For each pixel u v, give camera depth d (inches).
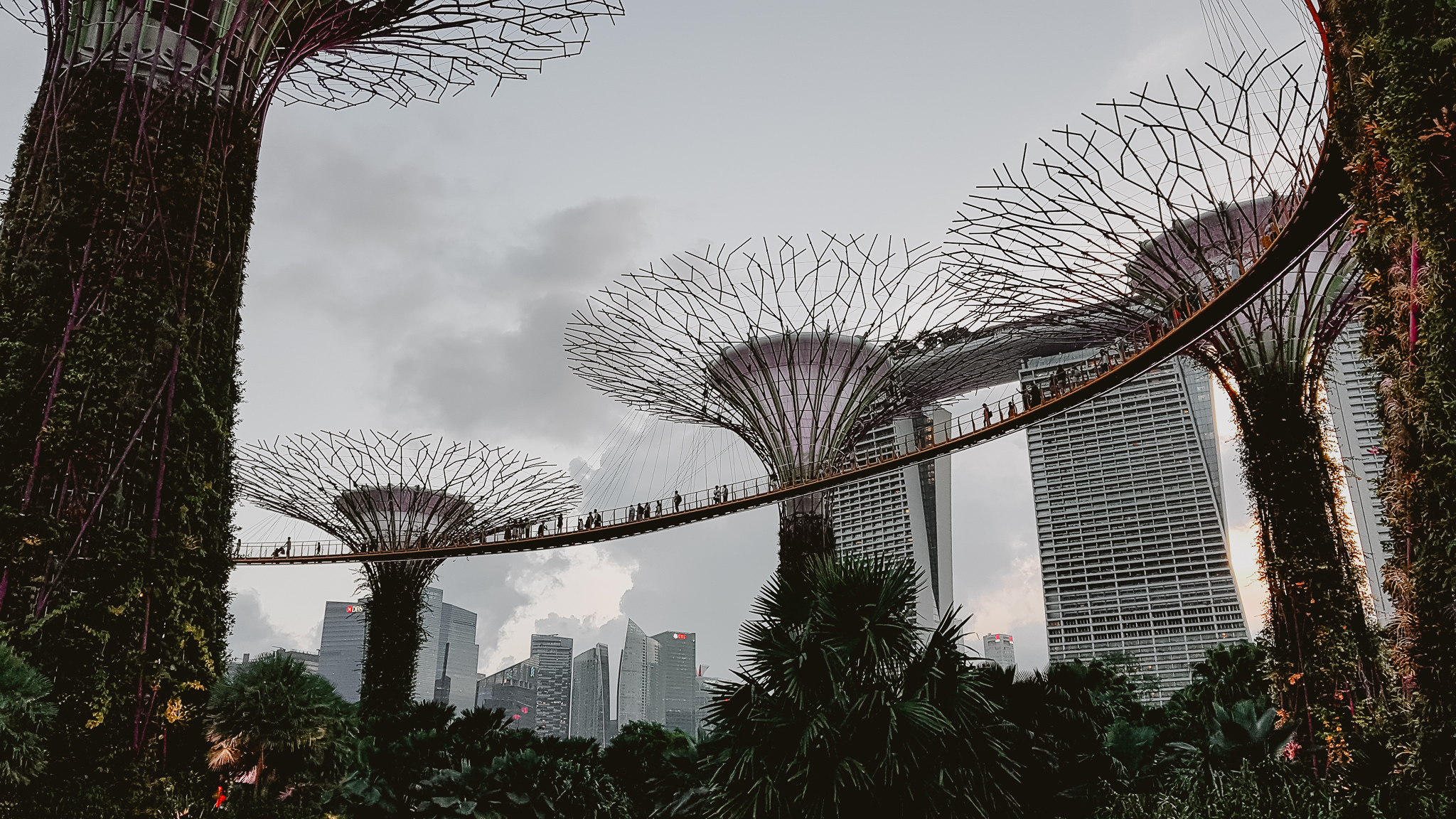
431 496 1840.6
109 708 539.8
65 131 643.5
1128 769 656.4
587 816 1034.1
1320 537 879.1
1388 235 353.1
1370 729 423.8
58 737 514.3
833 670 484.1
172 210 649.6
